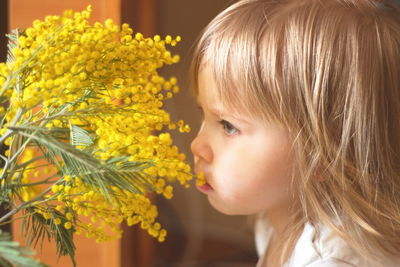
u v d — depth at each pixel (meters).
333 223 0.88
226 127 0.87
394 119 0.89
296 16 0.87
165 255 2.04
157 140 0.77
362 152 0.88
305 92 0.85
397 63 0.88
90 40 0.75
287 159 0.86
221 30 0.87
